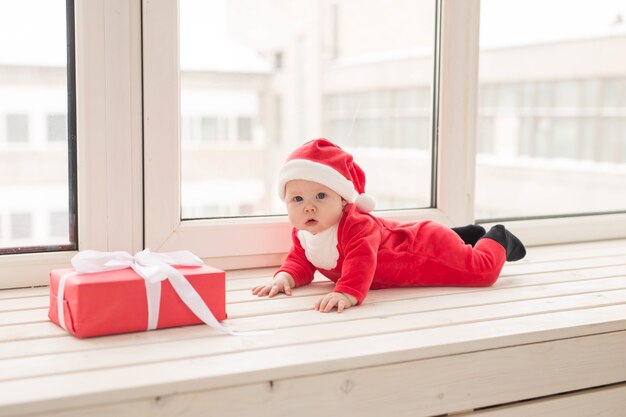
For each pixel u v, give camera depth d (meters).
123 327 0.90
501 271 1.35
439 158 1.49
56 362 0.79
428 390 0.88
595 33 8.04
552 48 8.84
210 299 0.96
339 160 1.14
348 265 1.10
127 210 1.21
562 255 1.51
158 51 1.19
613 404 1.04
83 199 1.18
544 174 8.68
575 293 1.16
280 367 0.79
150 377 0.74
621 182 7.68
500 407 0.95
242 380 0.77
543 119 9.06
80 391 0.70
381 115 12.78
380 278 1.18
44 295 1.11
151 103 1.20
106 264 0.96
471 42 1.48
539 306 1.07
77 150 1.18
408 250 1.18
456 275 1.19
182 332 0.92
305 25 14.13
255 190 13.83
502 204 9.30
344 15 13.50
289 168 1.12
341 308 1.03
